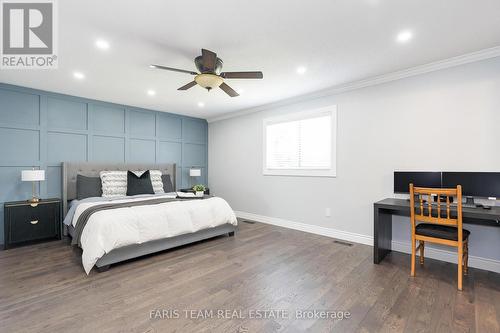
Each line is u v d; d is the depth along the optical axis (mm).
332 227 3982
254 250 3352
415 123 3164
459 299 2125
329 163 4113
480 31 2271
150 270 2699
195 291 2252
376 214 2904
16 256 3115
